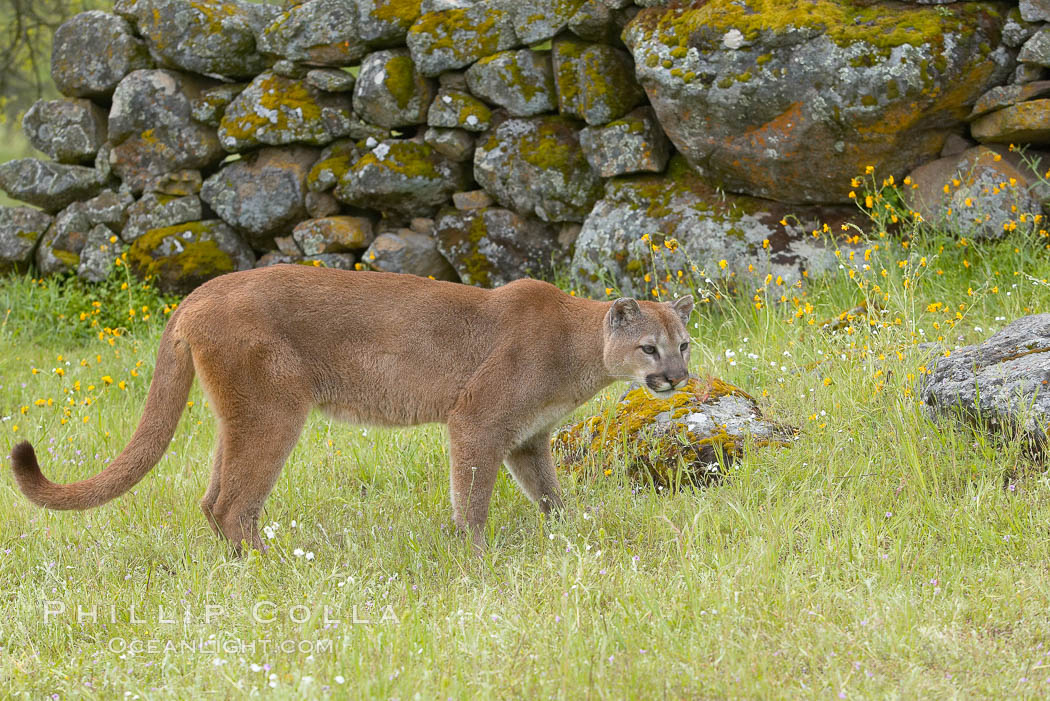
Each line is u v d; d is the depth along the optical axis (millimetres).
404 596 7840
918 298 11953
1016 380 8891
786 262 13562
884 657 6422
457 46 15570
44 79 27562
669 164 14805
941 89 12641
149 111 17281
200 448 11742
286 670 6445
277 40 16516
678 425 9922
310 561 8414
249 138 16641
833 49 12711
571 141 15305
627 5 14602
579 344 9023
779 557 7941
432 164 16016
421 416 9016
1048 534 7816
